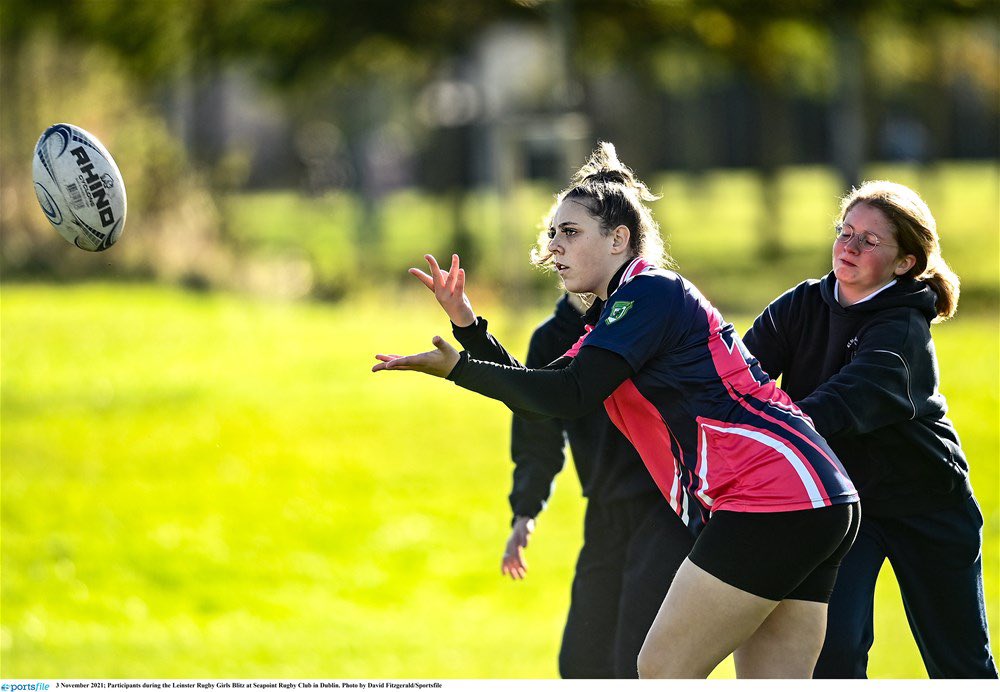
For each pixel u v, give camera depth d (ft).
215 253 340.59
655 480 55.36
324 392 208.74
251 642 106.22
